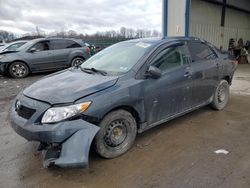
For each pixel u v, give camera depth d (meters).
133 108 3.18
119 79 3.11
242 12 17.75
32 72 9.91
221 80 4.84
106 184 2.60
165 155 3.15
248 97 6.09
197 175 2.69
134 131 3.29
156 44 3.70
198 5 13.13
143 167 2.89
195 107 4.28
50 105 2.68
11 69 9.45
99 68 3.64
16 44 11.23
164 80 3.51
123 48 3.96
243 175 2.67
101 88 2.90
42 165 2.99
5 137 3.82
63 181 2.67
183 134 3.80
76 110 2.64
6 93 6.89
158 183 2.57
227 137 3.66
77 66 4.14
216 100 4.79
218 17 14.96
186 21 8.25
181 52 3.96
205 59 4.40
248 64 13.95
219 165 2.88
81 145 2.58
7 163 3.05
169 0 8.51
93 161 3.03
